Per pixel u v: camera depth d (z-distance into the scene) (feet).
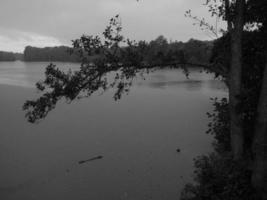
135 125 73.92
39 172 47.78
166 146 58.13
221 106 38.58
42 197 40.75
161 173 46.39
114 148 57.47
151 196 40.11
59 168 49.03
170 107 96.48
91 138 63.72
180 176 45.11
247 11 32.01
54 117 81.15
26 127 71.72
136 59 29.32
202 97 115.96
